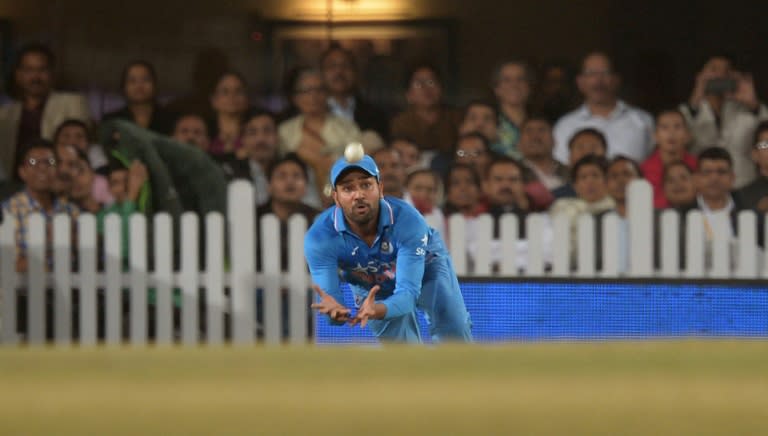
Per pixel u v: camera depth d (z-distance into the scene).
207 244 30.61
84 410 8.12
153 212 33.94
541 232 30.58
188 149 34.31
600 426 7.89
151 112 35.19
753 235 30.94
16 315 30.42
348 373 9.28
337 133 34.88
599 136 34.78
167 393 8.57
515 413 8.14
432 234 22.69
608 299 28.91
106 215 30.61
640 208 30.80
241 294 30.48
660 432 7.81
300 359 9.89
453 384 8.91
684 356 9.99
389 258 21.25
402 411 8.15
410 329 22.66
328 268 21.34
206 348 10.36
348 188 20.45
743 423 7.98
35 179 33.16
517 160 34.56
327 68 35.12
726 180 34.44
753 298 29.25
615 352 10.25
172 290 30.59
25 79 35.09
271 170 33.97
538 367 9.48
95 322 30.61
